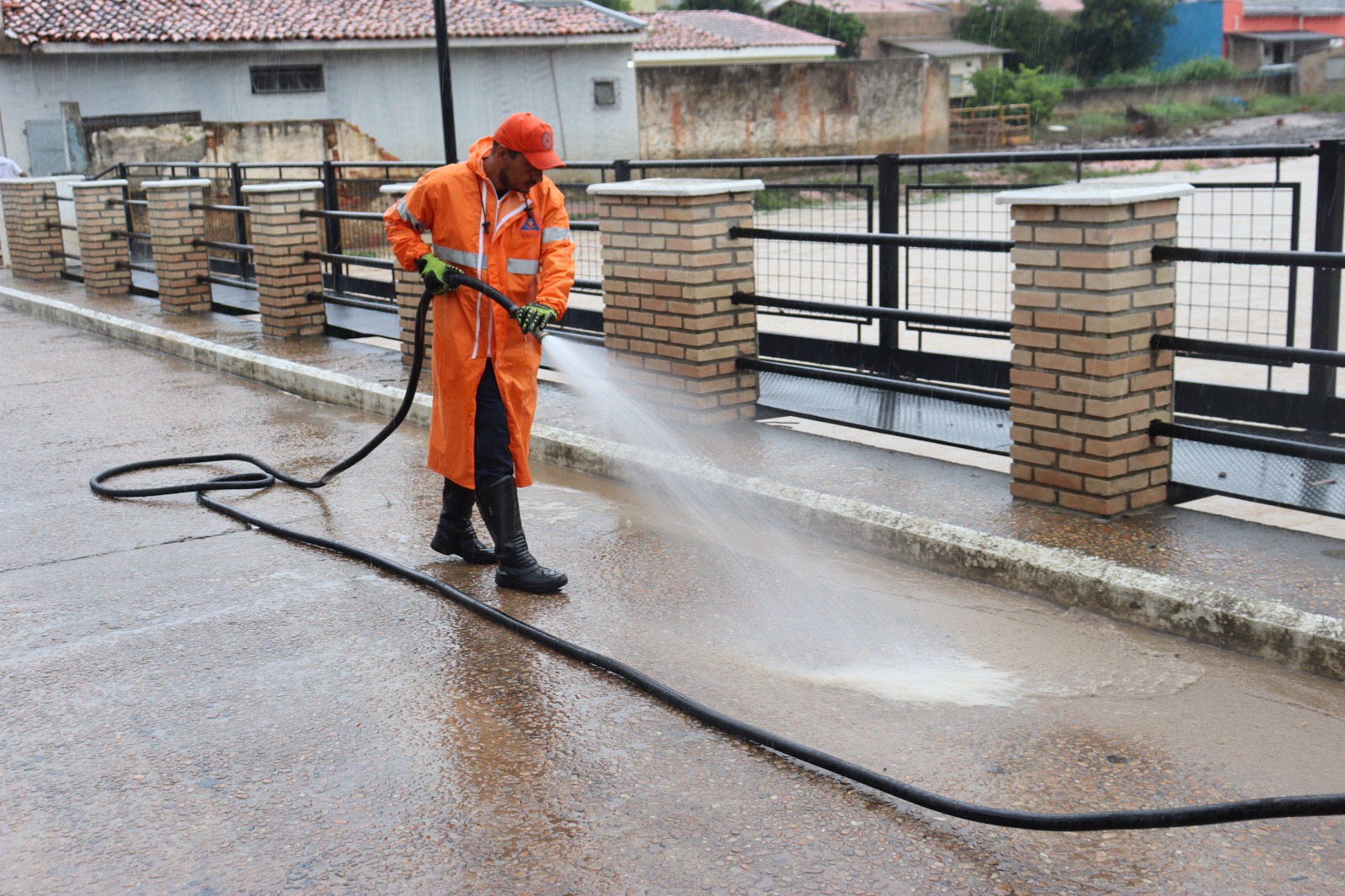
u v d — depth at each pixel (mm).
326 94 27203
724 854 3023
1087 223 4844
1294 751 3422
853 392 7363
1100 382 4938
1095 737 3537
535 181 4684
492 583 4969
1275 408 6332
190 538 5695
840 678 3984
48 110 24047
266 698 3980
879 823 3150
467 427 4738
